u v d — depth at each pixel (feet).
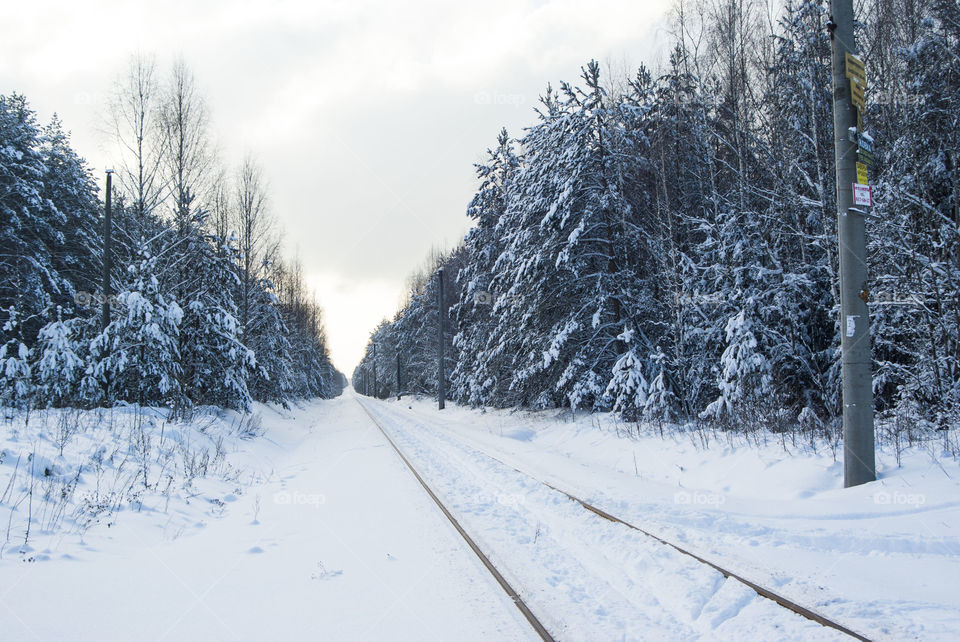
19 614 13.00
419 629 13.17
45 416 36.55
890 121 40.52
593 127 56.65
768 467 29.55
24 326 68.90
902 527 19.71
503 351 73.97
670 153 56.70
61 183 80.18
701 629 13.23
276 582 16.47
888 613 13.53
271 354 94.32
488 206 98.12
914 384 35.09
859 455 24.66
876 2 43.65
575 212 58.49
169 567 17.71
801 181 45.88
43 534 18.44
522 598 15.08
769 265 46.24
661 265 55.16
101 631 12.71
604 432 48.49
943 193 38.70
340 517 24.70
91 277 81.35
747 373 39.19
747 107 51.83
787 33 47.78
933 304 35.06
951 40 37.93
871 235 37.91
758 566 17.13
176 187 65.51
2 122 70.74
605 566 17.88
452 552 19.22
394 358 239.91
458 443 53.57
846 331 25.59
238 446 46.80
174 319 51.52
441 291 120.78
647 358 54.90
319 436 69.05
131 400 50.70
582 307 58.39
